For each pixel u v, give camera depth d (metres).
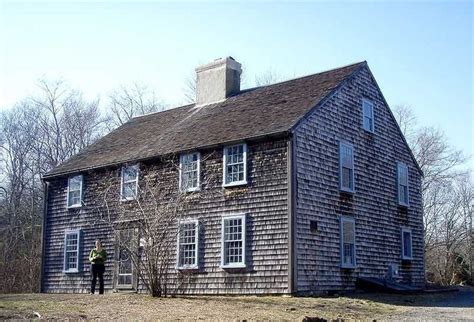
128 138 28.20
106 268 24.62
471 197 53.09
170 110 30.08
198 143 22.31
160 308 14.61
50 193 28.27
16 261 37.75
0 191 44.88
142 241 20.05
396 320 13.32
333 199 21.38
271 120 21.20
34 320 11.95
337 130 22.33
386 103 26.28
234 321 12.30
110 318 12.58
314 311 14.71
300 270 19.17
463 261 49.94
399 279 24.67
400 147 26.86
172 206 20.78
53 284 26.88
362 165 23.58
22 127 46.09
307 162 20.33
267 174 20.16
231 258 20.55
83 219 26.22
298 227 19.41
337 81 23.17
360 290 21.78
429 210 51.94
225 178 21.27
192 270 21.44
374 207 23.84
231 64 27.17
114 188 25.08
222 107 25.78
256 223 20.09
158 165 23.72
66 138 47.22
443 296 21.55
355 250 22.06
